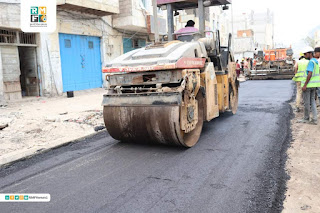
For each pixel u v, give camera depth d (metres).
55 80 13.85
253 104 10.55
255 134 6.40
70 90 14.94
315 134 6.21
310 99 7.20
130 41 19.70
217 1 7.37
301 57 8.11
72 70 15.06
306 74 6.98
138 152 5.36
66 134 6.72
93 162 4.93
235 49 48.19
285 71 21.42
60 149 5.80
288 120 7.68
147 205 3.38
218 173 4.26
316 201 3.40
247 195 3.56
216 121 7.86
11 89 12.16
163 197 3.56
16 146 5.77
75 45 15.20
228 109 7.87
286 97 12.10
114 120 5.60
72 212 3.31
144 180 4.09
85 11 14.99
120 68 5.39
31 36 13.05
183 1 7.33
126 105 5.44
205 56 6.48
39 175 4.46
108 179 4.17
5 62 11.94
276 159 4.79
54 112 9.44
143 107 5.30
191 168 4.48
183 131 5.43
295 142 5.68
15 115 8.84
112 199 3.56
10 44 12.02
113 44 17.84
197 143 5.82
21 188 4.01
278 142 5.74
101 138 6.51
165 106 5.11
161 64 5.02
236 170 4.36
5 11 11.39
